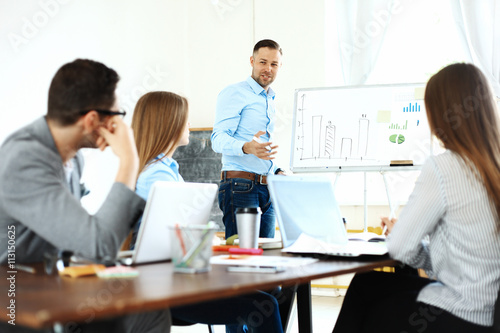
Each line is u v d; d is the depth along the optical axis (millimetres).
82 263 1306
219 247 1804
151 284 1087
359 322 1696
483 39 4125
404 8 4598
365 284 1756
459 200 1424
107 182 4852
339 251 1616
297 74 4762
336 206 1978
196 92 5094
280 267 1340
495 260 1403
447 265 1474
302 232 1857
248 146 3061
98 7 4926
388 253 1649
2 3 4480
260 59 3381
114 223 1324
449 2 4473
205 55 5082
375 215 4543
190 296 971
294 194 1869
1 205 1310
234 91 3379
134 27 5047
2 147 1340
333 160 3646
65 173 1443
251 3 4945
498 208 1397
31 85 4602
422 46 4562
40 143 1346
